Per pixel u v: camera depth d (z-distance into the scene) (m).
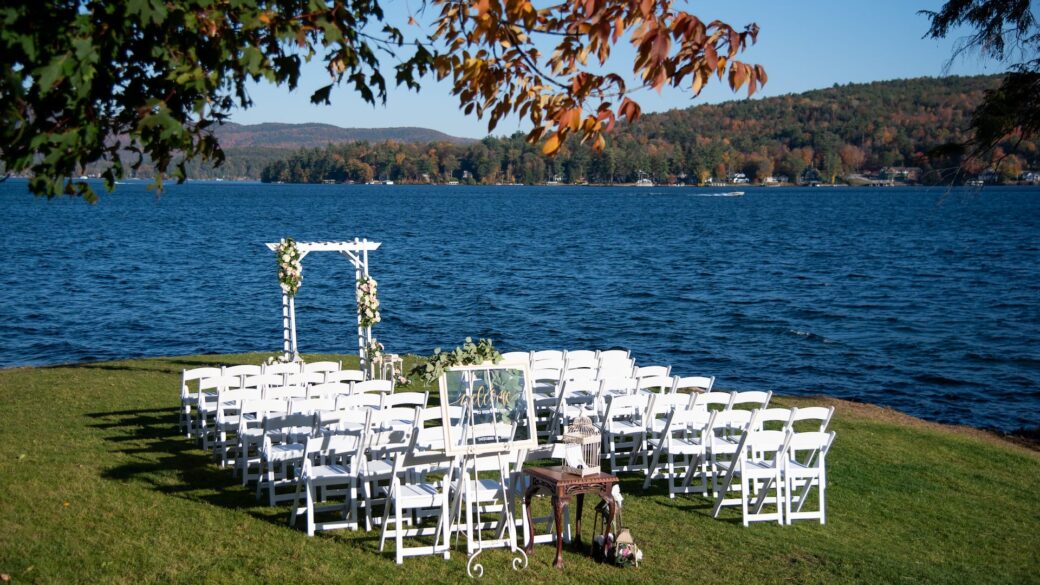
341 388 10.19
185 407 11.98
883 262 50.59
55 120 4.52
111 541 7.34
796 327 29.14
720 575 7.33
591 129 4.92
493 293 36.75
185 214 99.94
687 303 34.50
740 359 24.28
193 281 39.34
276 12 5.16
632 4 4.68
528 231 74.38
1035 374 22.50
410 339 27.08
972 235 70.62
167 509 8.23
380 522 8.30
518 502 9.09
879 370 22.94
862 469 11.34
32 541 7.18
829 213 106.38
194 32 4.74
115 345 25.03
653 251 56.81
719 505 8.97
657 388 14.97
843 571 7.57
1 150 4.35
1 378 15.16
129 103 4.78
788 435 8.73
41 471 9.12
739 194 180.38
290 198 158.50
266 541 7.58
